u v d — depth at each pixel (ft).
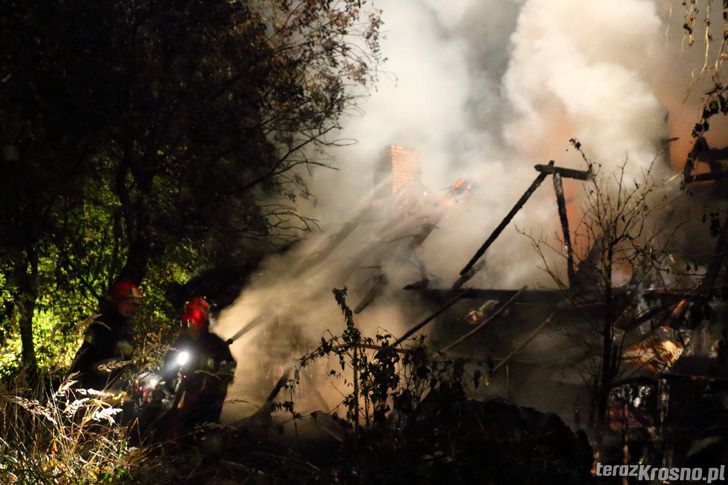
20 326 25.84
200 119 28.91
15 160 25.57
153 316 30.78
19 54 25.85
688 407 15.85
